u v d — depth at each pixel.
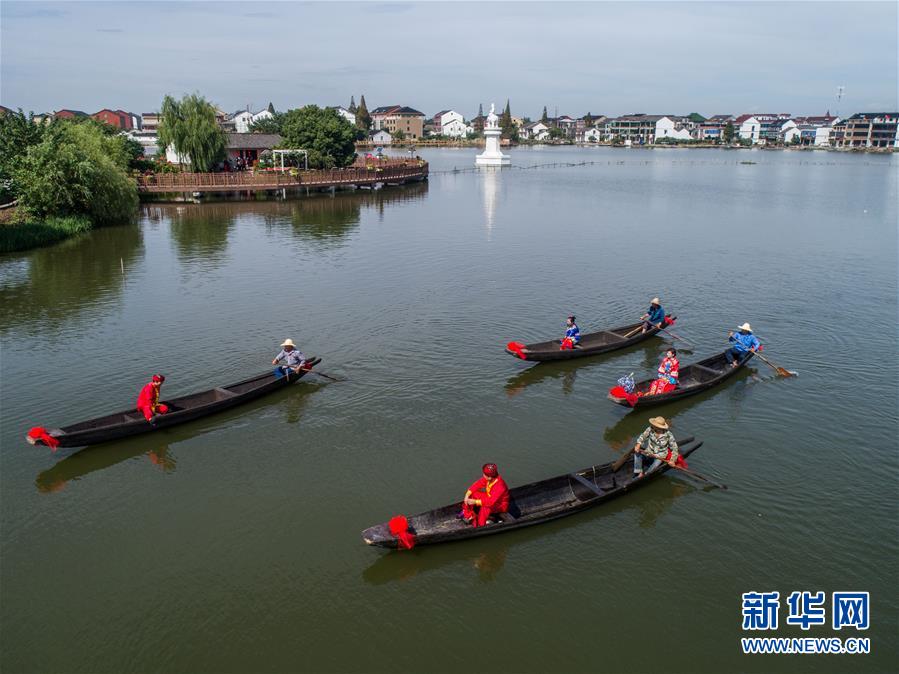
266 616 12.43
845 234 51.62
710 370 22.27
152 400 18.70
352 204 69.50
